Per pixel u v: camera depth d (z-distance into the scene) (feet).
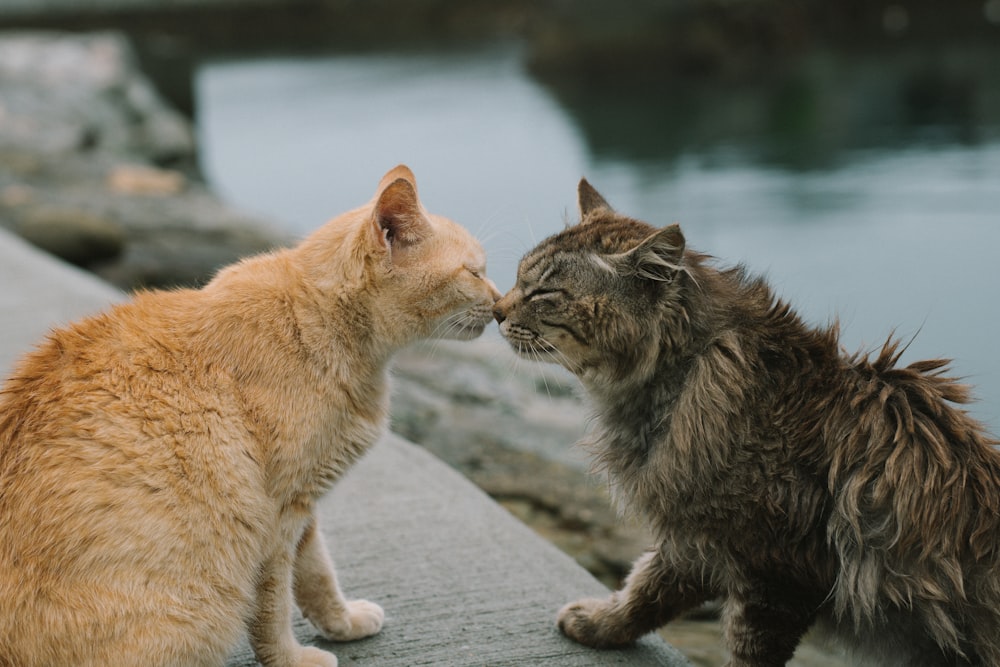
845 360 4.48
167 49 24.77
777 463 4.31
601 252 4.63
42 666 3.99
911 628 4.31
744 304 4.51
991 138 15.76
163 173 16.16
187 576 4.11
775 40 25.77
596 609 4.62
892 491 4.24
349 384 4.39
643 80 24.84
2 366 6.16
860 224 11.56
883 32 27.61
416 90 25.34
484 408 6.95
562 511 5.86
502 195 13.70
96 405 4.13
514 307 4.72
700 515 4.37
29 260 8.39
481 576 4.89
